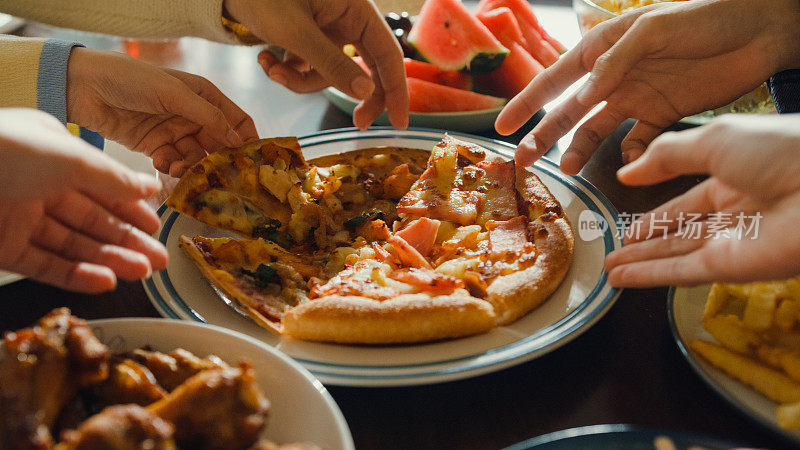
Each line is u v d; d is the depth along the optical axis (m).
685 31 1.37
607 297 1.06
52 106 1.45
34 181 0.79
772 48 1.45
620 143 1.75
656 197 1.51
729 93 1.51
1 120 0.83
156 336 0.88
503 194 1.39
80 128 1.68
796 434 0.79
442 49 2.07
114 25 1.70
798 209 0.80
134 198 0.87
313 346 1.01
